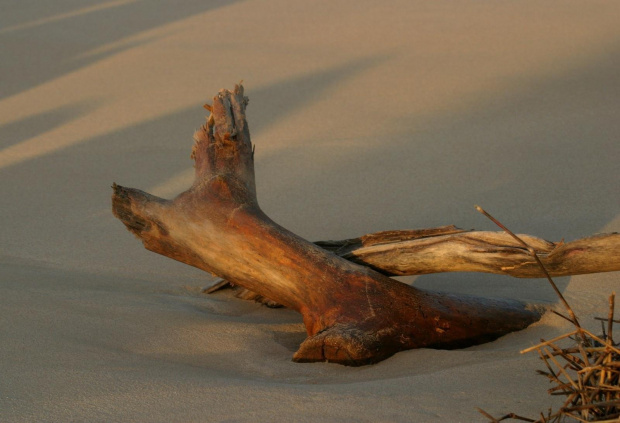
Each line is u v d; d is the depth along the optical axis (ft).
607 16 57.26
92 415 13.07
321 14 62.69
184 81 47.37
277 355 17.15
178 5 68.28
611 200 27.91
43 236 26.78
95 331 17.60
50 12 67.62
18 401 13.58
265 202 29.76
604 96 40.60
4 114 42.75
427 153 34.27
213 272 19.19
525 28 55.11
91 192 31.53
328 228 27.25
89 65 51.70
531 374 14.39
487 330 17.75
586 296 19.79
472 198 29.14
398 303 17.34
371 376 15.52
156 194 31.37
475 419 12.62
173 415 13.04
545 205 28.02
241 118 20.80
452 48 51.24
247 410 13.17
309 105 42.11
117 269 23.82
